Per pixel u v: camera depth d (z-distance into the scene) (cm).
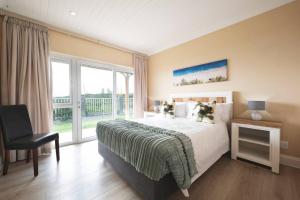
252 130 256
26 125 229
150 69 462
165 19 267
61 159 246
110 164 216
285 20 221
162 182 139
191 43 348
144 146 144
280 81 227
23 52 245
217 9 239
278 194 155
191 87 346
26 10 237
